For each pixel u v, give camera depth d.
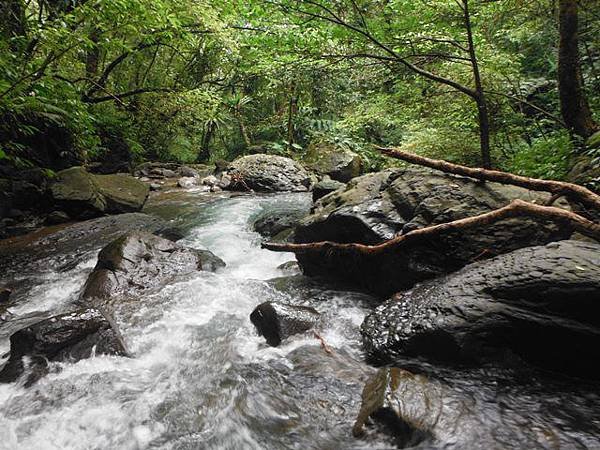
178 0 8.20
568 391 2.30
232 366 2.82
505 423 2.03
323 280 4.37
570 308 2.32
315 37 5.14
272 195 9.63
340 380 2.58
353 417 2.23
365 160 11.84
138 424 2.28
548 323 2.35
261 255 5.53
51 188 6.80
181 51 12.96
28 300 3.94
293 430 2.18
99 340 2.97
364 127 11.42
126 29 6.69
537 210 2.94
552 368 2.45
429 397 2.14
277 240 5.74
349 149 11.96
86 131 7.91
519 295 2.48
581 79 5.53
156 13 6.77
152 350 3.06
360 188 4.48
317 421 2.23
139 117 12.94
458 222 3.21
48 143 7.74
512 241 3.29
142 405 2.43
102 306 3.60
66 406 2.43
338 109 13.38
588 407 2.16
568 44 4.89
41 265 4.87
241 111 17.02
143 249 4.45
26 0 6.48
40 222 6.57
